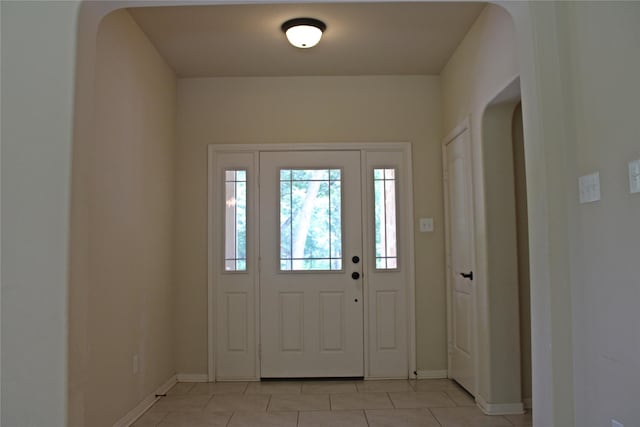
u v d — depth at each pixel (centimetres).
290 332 443
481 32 340
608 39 190
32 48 214
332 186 451
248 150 450
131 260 335
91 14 223
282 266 446
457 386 410
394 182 452
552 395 219
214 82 453
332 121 453
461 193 396
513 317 339
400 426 318
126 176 328
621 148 183
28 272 209
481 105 342
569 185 220
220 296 443
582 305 211
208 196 446
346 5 324
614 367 190
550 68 225
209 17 339
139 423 328
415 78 454
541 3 226
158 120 397
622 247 184
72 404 209
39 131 212
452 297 427
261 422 329
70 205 211
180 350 438
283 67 433
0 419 205
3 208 211
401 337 443
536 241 230
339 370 440
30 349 207
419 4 325
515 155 362
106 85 297
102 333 287
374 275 446
